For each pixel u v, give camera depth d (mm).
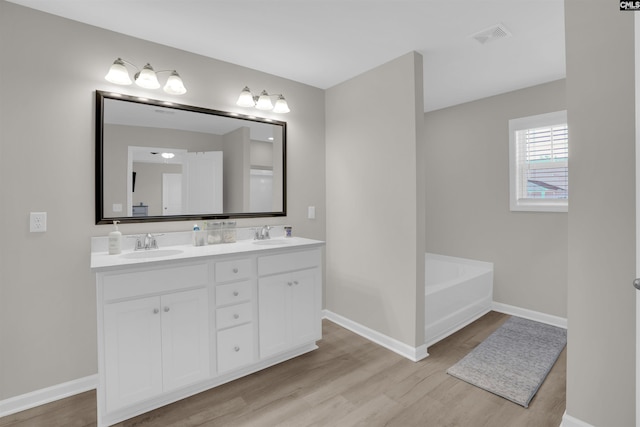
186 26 2113
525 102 3232
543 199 3186
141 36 2229
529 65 2715
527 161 3279
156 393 1817
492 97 3484
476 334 2918
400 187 2559
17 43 1852
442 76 2943
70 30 2008
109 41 2139
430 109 3977
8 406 1844
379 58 2582
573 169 1599
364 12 1968
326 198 3287
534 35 2232
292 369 2322
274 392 2041
